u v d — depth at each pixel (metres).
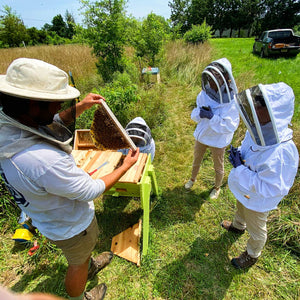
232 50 12.80
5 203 2.78
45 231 1.43
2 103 0.94
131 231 2.72
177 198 3.24
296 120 4.64
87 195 1.28
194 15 44.16
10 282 2.30
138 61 9.35
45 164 1.03
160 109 5.36
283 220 2.64
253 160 1.72
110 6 6.61
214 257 2.48
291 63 8.93
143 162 2.42
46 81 0.93
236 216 2.50
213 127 2.48
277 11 38.44
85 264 1.72
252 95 1.42
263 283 2.21
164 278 2.29
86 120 4.31
